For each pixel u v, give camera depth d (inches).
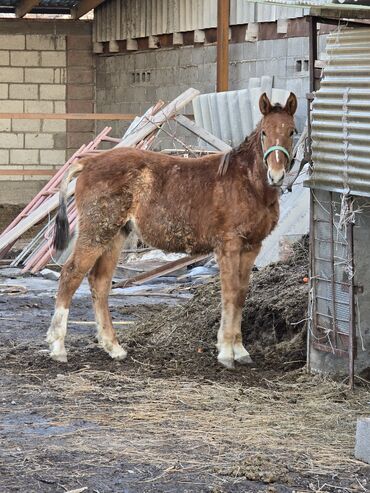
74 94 1035.9
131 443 278.1
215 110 740.0
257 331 398.0
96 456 266.7
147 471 256.1
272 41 717.3
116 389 335.9
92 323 466.6
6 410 309.7
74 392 331.3
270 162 348.2
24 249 691.4
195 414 308.0
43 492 240.4
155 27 893.8
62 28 1029.2
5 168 1024.9
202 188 368.2
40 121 1029.8
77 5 1018.7
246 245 369.4
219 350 370.0
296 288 401.4
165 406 316.2
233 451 272.7
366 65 325.4
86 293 563.8
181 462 263.0
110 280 381.7
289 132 351.6
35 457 265.1
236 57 766.5
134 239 649.6
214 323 405.7
